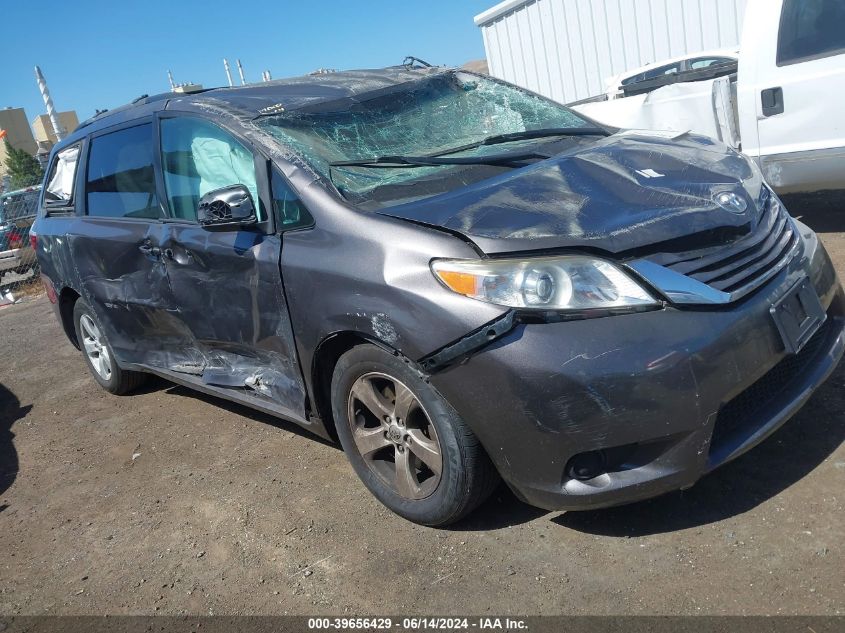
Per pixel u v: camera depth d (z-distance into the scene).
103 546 3.53
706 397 2.52
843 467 2.97
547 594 2.63
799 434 3.25
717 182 3.09
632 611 2.48
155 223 4.16
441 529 3.11
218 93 4.12
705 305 2.59
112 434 4.86
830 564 2.50
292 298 3.23
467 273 2.66
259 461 4.05
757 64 5.87
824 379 2.99
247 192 3.34
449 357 2.66
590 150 3.46
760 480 3.00
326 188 3.23
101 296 4.75
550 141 3.79
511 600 2.64
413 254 2.81
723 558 2.63
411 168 3.45
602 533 2.89
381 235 2.94
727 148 3.65
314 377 3.32
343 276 2.98
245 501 3.66
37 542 3.69
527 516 3.08
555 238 2.66
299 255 3.19
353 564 3.01
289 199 3.34
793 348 2.76
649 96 7.11
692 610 2.43
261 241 3.41
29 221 12.13
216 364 4.09
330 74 4.48
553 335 2.54
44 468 4.54
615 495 2.58
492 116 4.12
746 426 2.73
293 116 3.69
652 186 3.01
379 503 3.39
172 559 3.31
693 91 6.71
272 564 3.12
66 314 5.55
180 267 3.93
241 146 3.59
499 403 2.61
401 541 3.09
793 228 3.28
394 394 3.10
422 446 2.96
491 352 2.59
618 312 2.54
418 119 3.93
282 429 4.41
